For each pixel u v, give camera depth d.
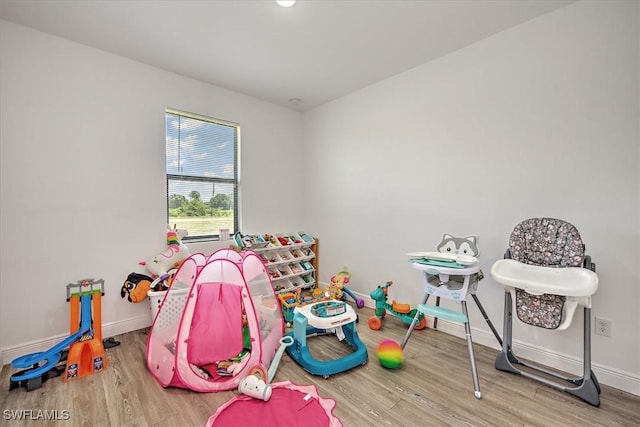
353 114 3.38
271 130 3.71
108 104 2.49
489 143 2.31
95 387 1.81
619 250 1.79
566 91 1.95
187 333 1.87
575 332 1.93
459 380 1.90
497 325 2.29
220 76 2.95
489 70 2.29
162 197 2.81
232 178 3.44
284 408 1.60
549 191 2.03
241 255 2.26
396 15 2.01
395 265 3.02
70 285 2.25
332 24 2.10
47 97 2.21
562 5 1.92
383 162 3.10
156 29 2.16
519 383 1.87
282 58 2.59
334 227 3.68
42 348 2.21
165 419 1.54
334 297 3.00
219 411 1.57
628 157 1.75
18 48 2.10
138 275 2.54
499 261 1.93
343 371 1.99
